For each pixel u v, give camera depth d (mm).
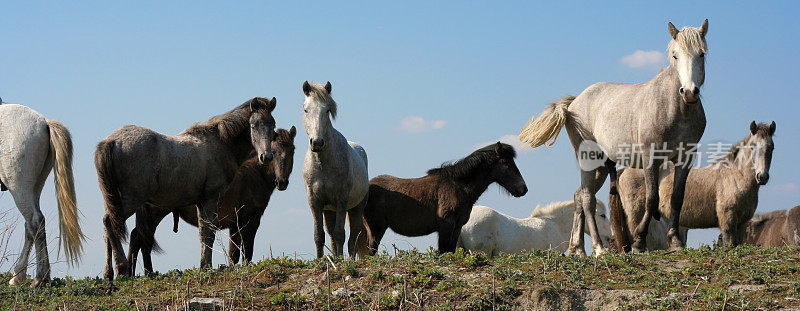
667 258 8508
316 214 10750
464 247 15180
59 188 8398
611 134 9383
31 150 8305
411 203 12477
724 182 11656
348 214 11828
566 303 7320
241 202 11195
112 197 8539
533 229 15891
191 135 9750
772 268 7734
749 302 6828
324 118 10133
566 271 8039
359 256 13289
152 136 9031
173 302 7645
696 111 8805
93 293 8266
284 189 10398
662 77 8945
